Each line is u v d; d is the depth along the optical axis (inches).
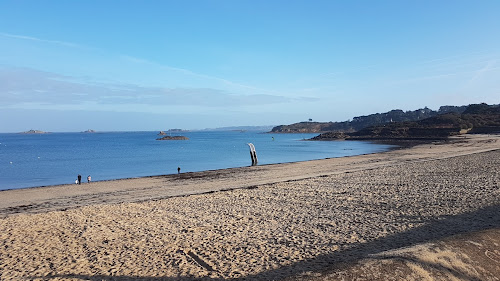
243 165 1737.2
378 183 673.0
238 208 495.2
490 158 1072.2
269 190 657.0
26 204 702.5
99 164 1892.2
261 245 309.1
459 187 565.6
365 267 186.1
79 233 382.0
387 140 3964.1
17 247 336.2
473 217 361.4
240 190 676.7
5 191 898.7
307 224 381.1
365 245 291.4
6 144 4899.1
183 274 247.6
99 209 523.5
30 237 372.2
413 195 521.7
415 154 1600.6
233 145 3971.5
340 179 769.6
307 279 181.3
